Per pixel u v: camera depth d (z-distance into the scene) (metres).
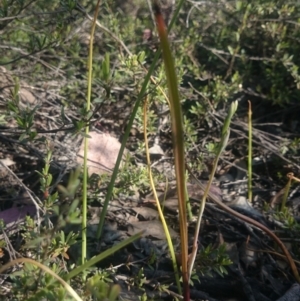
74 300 1.47
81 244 1.99
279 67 3.20
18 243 2.04
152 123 2.57
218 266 1.86
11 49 2.91
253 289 2.10
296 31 3.28
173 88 1.33
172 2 3.19
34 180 2.53
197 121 2.94
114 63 2.96
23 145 2.44
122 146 1.99
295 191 2.64
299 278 1.88
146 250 2.18
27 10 3.14
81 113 1.96
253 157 2.91
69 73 2.93
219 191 2.56
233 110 1.60
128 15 3.61
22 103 2.84
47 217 1.74
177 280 1.88
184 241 1.65
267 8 3.20
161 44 1.27
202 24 3.54
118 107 2.90
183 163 1.49
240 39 3.32
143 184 2.37
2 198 2.39
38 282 1.47
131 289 1.99
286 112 3.19
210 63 3.40
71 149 2.52
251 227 2.33
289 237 2.29
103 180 2.29
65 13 2.92
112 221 2.33
